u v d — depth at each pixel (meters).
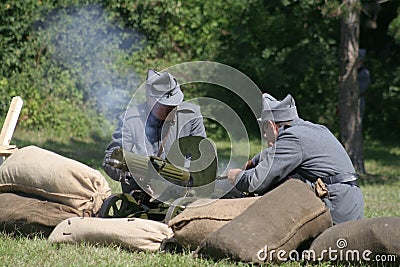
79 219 20.55
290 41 62.25
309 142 20.31
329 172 20.22
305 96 64.50
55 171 21.86
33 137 55.62
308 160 20.33
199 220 19.17
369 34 69.19
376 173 51.44
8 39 55.66
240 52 61.78
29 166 22.31
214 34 61.62
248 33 61.28
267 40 62.00
